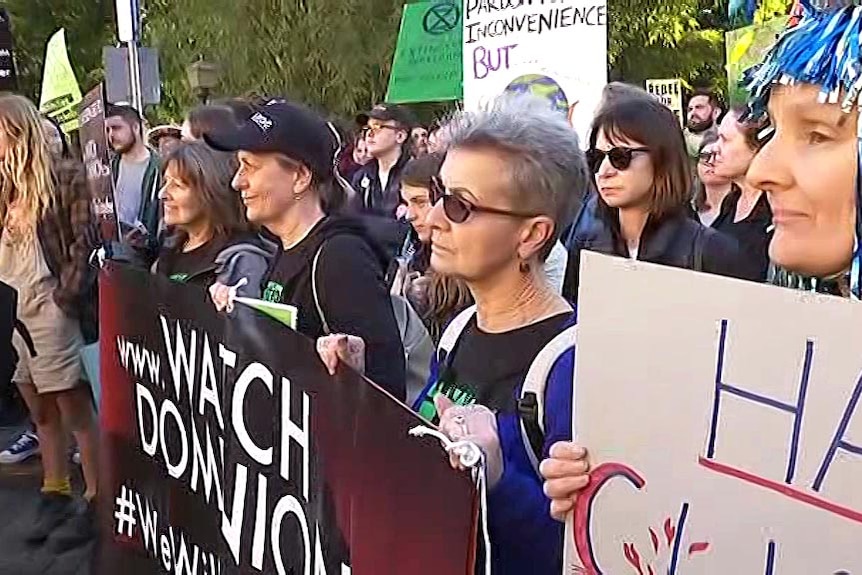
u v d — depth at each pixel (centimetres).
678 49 1369
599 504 140
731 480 127
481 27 416
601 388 138
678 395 131
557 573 166
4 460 522
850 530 117
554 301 184
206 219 321
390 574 152
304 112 263
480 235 180
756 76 147
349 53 1198
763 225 280
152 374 258
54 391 436
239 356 208
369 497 158
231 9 1228
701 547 130
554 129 183
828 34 135
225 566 221
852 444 116
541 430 170
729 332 125
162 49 1329
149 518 266
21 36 1816
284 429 191
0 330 408
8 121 423
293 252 254
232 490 215
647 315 133
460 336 194
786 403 121
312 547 182
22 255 434
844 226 138
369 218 263
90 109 509
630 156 285
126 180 568
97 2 1855
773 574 124
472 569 130
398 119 610
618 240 293
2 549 427
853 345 115
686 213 289
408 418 143
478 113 190
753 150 330
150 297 254
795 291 119
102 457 297
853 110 133
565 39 400
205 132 285
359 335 239
